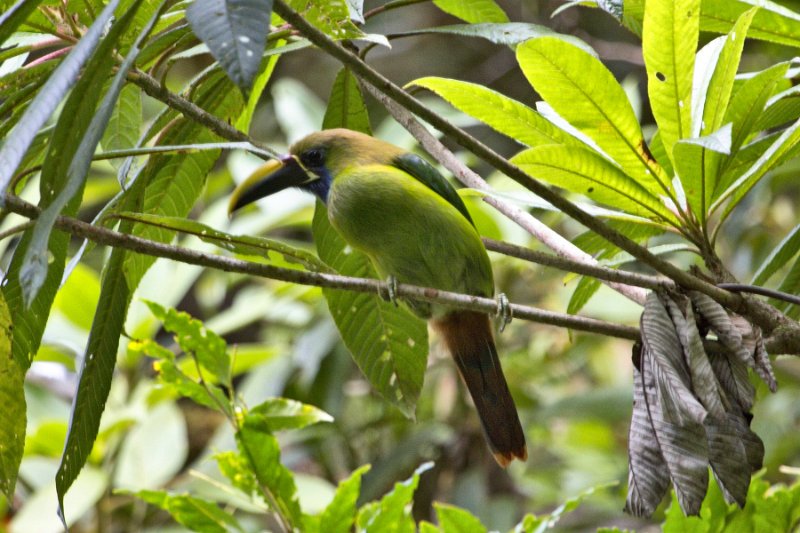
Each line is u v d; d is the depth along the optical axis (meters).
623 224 6.93
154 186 7.38
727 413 5.42
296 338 12.09
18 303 5.76
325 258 8.02
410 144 11.92
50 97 3.91
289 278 5.57
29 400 10.86
